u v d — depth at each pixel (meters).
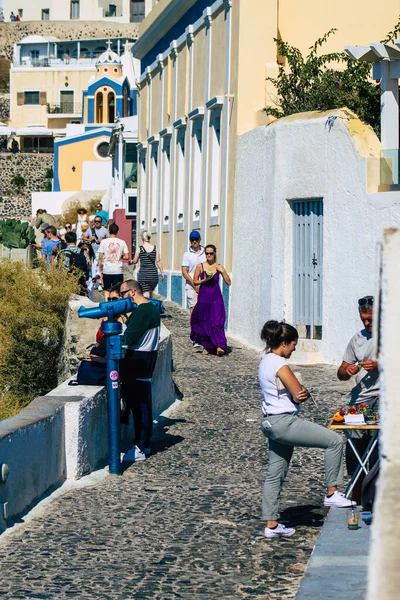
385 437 4.13
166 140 32.38
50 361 19.86
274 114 21.14
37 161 94.00
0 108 114.00
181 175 29.88
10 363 19.78
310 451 11.48
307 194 18.12
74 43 111.81
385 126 17.02
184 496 9.70
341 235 17.11
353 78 19.86
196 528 8.59
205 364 18.00
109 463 10.76
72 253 21.70
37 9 126.06
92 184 69.50
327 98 19.84
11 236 31.83
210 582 7.21
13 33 123.56
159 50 34.03
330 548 7.60
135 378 11.38
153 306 11.52
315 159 17.92
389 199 15.82
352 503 8.42
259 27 22.47
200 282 19.08
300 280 18.58
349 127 16.98
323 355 17.73
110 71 84.19
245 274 21.34
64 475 10.33
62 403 10.38
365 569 7.04
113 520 8.91
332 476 8.44
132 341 11.16
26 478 9.20
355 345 8.93
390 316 4.13
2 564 7.70
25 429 9.16
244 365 17.88
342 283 17.06
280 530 8.27
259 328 20.06
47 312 19.88
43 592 7.05
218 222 24.12
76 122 104.69
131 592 7.04
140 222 37.84
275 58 22.59
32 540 8.33
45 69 104.88
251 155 21.03
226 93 23.48
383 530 4.10
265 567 7.51
